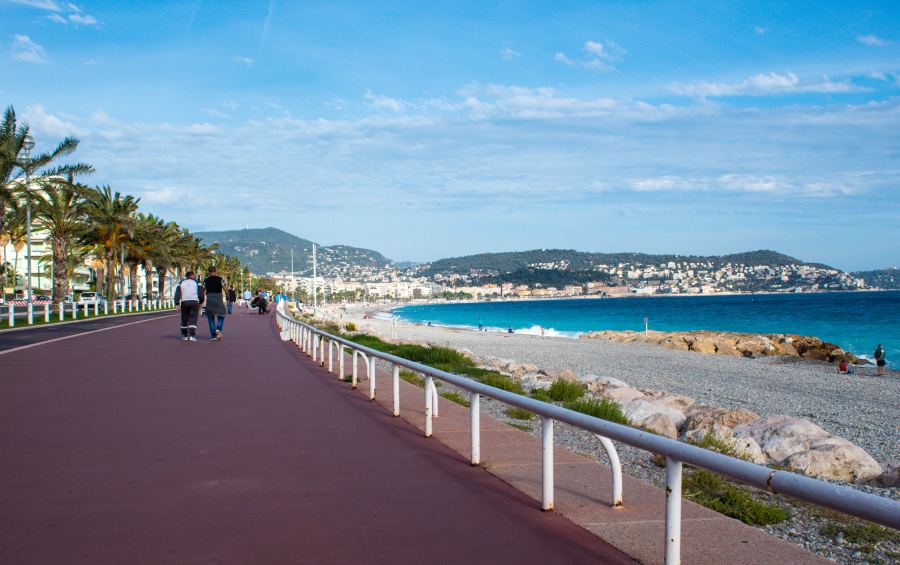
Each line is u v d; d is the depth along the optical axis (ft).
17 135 126.93
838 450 31.14
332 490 20.71
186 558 15.15
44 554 15.37
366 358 40.34
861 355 157.69
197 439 28.04
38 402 37.27
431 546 15.99
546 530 17.21
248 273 589.73
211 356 63.93
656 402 54.29
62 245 159.63
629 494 20.67
